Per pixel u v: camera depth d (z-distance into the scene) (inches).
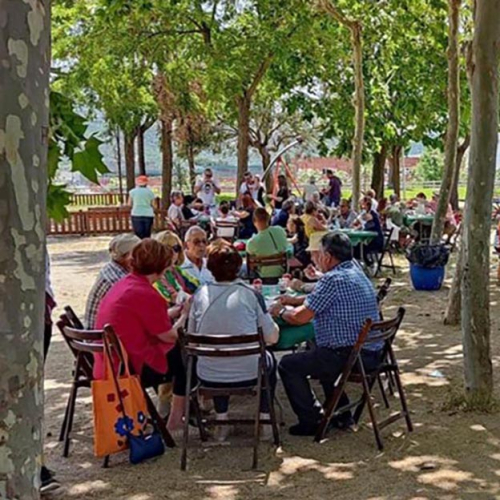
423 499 133.9
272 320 161.3
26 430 49.8
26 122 47.0
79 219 706.8
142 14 463.5
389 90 660.7
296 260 342.6
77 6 554.3
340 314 160.9
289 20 543.5
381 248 409.7
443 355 237.0
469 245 176.2
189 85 681.6
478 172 175.2
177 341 159.0
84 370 161.9
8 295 47.5
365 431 168.6
